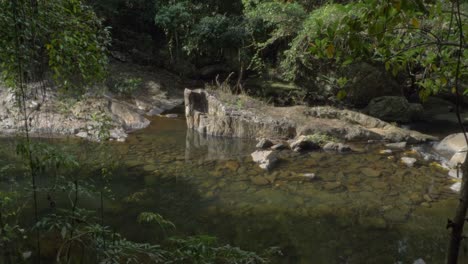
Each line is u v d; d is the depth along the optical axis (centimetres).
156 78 1297
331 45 175
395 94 1166
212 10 1399
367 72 1126
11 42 243
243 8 1387
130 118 930
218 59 1421
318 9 1001
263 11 1105
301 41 1029
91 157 689
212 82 1340
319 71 1152
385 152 775
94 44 278
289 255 409
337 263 397
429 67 231
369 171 668
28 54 251
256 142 844
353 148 802
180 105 1165
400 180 629
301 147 779
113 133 835
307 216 503
